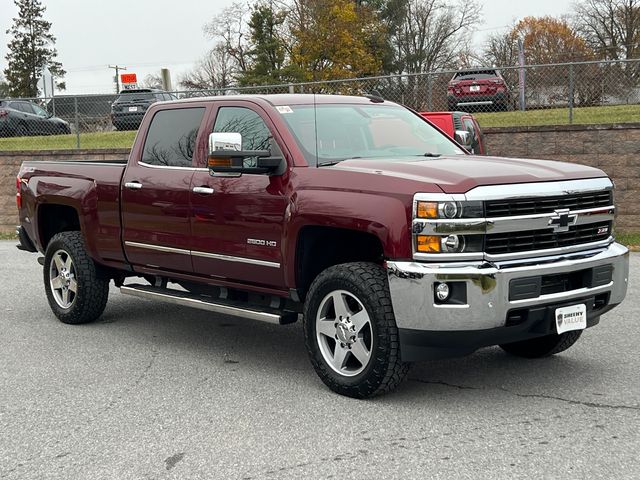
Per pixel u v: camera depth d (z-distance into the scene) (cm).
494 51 6894
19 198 815
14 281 1034
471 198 470
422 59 6875
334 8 5834
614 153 1427
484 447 428
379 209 489
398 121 649
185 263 638
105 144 1902
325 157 566
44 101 1934
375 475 395
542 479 384
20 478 406
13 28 9106
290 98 615
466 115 1338
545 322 494
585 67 1583
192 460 422
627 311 773
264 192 565
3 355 658
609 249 536
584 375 564
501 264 476
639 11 6291
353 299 520
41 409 516
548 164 543
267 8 5988
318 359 536
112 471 411
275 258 561
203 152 626
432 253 471
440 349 483
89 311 755
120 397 538
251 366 614
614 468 395
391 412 492
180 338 712
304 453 428
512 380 556
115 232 698
